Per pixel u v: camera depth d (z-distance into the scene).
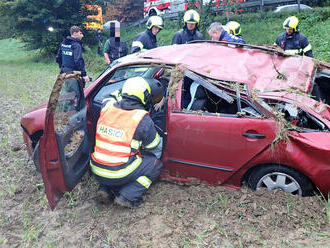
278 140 3.01
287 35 5.92
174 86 3.35
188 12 5.82
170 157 3.47
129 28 19.64
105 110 3.31
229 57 3.93
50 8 17.17
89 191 3.70
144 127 3.12
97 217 3.29
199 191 3.42
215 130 3.20
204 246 2.82
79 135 3.35
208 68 3.67
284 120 3.03
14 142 5.10
